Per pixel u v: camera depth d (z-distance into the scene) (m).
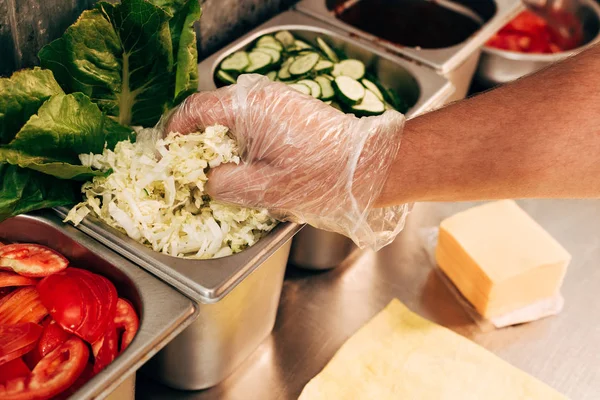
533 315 1.38
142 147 1.11
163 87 1.19
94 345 0.97
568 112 0.94
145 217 1.04
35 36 1.15
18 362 0.93
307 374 1.23
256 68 1.55
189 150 1.04
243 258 1.01
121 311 0.99
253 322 1.15
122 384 0.90
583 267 1.52
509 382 1.23
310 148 0.98
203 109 1.04
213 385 1.18
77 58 1.07
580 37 2.06
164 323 0.93
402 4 1.99
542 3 2.17
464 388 1.21
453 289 1.42
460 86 1.76
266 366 1.23
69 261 1.08
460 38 1.93
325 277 1.42
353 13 1.93
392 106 1.60
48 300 0.98
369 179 0.99
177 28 1.16
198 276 0.98
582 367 1.30
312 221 1.07
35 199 1.03
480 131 0.97
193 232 1.06
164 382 1.16
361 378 1.20
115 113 1.17
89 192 1.07
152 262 1.00
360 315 1.35
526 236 1.39
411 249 1.51
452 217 1.43
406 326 1.31
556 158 0.95
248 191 1.02
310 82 1.54
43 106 0.95
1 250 1.03
